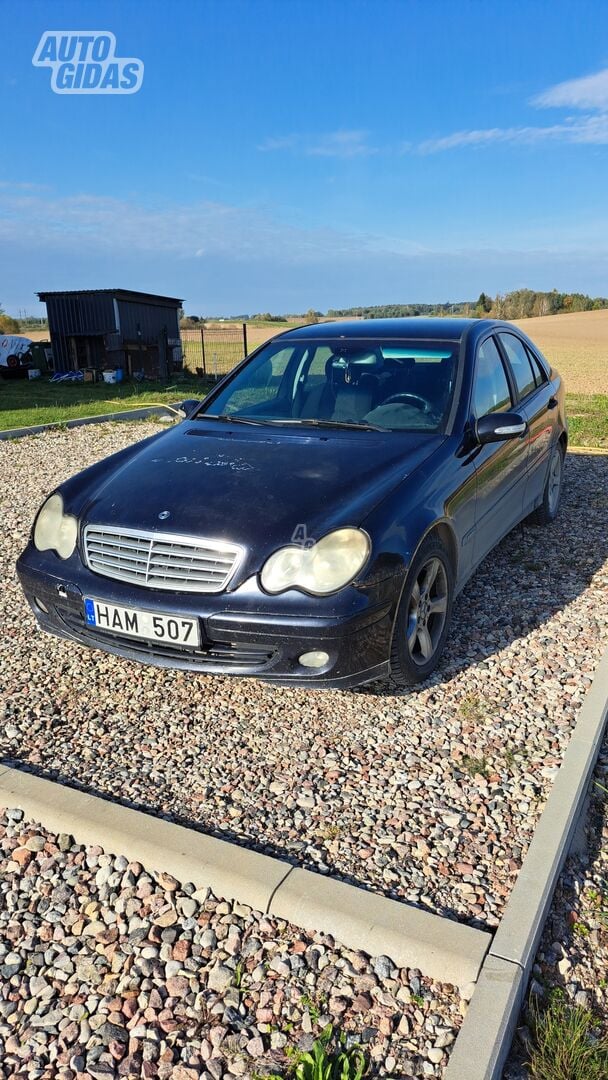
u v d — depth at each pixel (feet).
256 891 7.49
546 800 8.82
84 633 11.19
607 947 7.21
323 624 9.41
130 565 10.48
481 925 7.29
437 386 13.62
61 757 10.05
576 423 36.73
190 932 7.30
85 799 8.86
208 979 6.82
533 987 6.73
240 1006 6.57
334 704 11.23
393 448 12.09
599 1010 6.59
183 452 12.56
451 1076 5.71
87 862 8.18
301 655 9.68
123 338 77.15
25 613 14.67
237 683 11.89
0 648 13.21
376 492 10.75
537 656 12.59
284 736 10.46
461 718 10.80
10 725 10.82
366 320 16.56
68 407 47.88
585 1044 6.20
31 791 9.01
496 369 15.60
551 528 19.54
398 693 11.51
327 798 9.16
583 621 13.91
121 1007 6.62
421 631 11.33
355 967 6.85
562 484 23.98
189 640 9.93
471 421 13.28
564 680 11.80
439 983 6.68
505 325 17.37
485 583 15.84
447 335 14.87
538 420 16.98
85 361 79.36
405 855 8.21
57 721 10.92
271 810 8.95
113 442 33.83
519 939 6.86
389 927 7.01
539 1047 6.20
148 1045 6.27
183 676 12.16
